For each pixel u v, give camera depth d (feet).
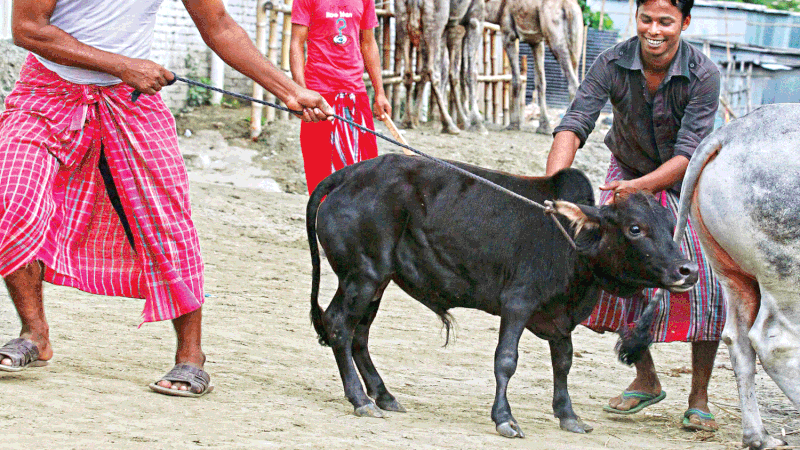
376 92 28.84
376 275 15.67
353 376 15.76
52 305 21.40
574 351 22.75
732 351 15.23
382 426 14.66
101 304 22.09
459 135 49.03
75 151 15.34
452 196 15.57
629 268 14.35
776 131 14.07
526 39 55.16
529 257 15.11
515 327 15.02
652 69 16.67
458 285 15.69
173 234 15.52
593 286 15.14
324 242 15.99
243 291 25.04
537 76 55.52
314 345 20.47
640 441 15.30
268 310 23.26
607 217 14.38
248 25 48.60
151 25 15.71
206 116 45.52
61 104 15.23
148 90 14.80
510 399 17.87
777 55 82.23
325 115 15.98
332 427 14.25
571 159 17.02
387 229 15.64
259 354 19.12
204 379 15.57
